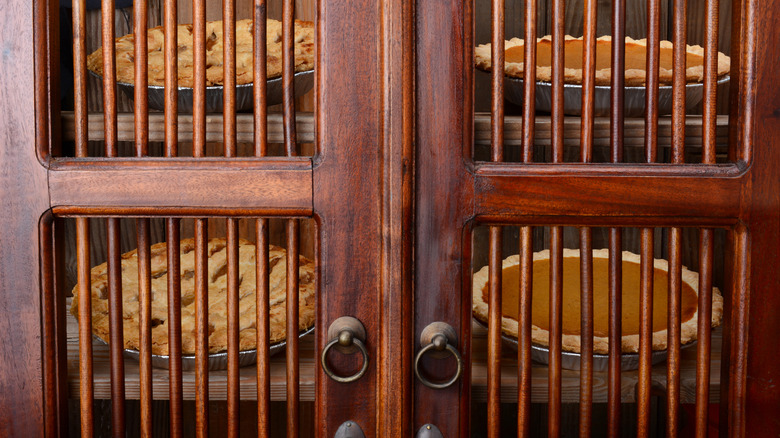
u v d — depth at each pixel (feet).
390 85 2.05
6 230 2.10
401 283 2.09
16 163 2.09
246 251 3.06
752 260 2.17
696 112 3.44
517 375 2.43
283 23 2.14
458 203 2.13
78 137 2.16
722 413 2.29
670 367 2.24
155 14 3.43
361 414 2.19
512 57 2.88
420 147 2.11
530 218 2.15
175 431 2.22
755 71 2.14
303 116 2.29
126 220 3.55
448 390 2.17
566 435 3.72
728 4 3.52
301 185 2.12
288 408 2.22
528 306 2.21
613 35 2.17
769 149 2.15
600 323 2.61
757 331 2.18
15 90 2.08
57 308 2.20
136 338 2.35
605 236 3.67
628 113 2.53
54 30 2.15
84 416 2.23
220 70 2.53
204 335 2.20
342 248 2.14
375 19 2.09
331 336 2.15
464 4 2.08
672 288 2.22
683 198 2.15
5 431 2.15
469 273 2.15
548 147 3.62
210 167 2.12
